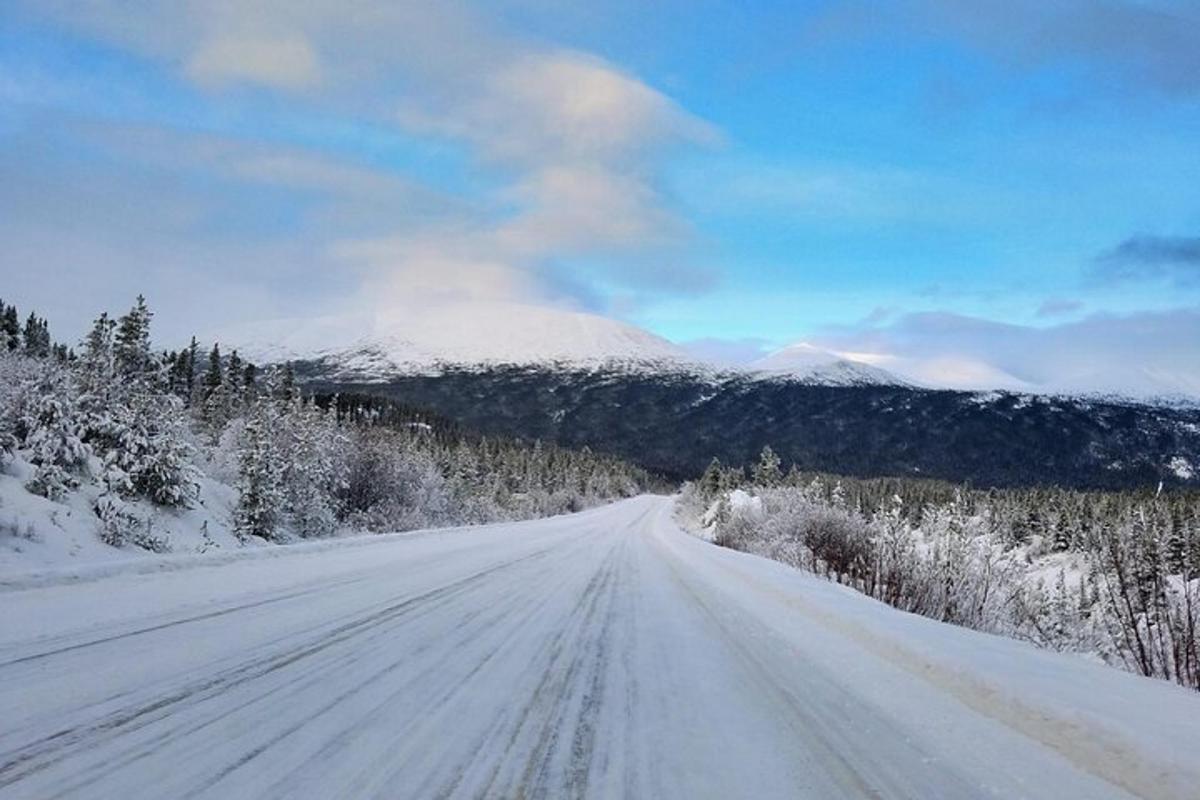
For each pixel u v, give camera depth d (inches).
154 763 136.3
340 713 174.7
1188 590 308.3
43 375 693.3
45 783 124.5
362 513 1318.9
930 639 291.9
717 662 263.4
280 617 291.7
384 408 4601.4
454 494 1876.2
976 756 169.9
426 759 149.0
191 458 887.1
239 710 171.2
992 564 540.1
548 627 317.7
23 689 175.3
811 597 429.4
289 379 1459.2
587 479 4530.0
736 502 1766.7
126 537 629.3
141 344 833.5
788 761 161.0
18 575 315.3
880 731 187.2
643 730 178.5
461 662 238.4
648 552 880.3
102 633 238.4
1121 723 171.5
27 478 629.3
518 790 136.7
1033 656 276.8
